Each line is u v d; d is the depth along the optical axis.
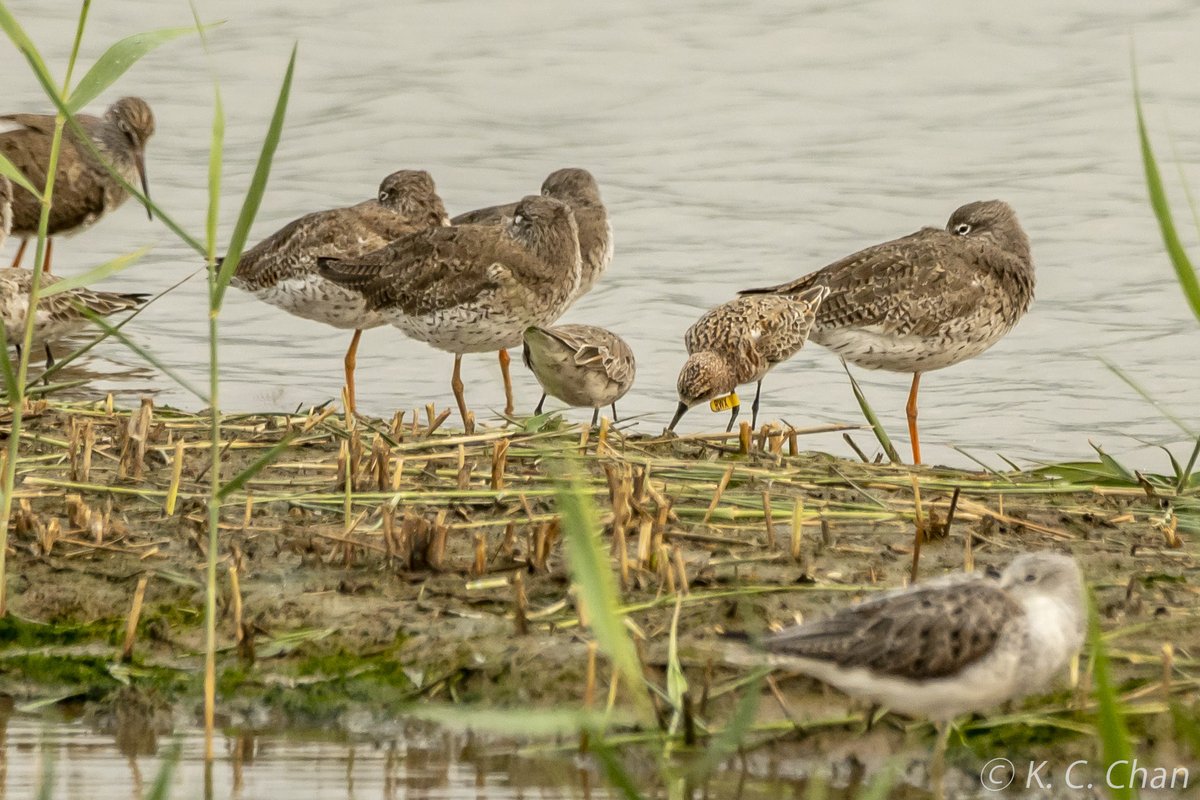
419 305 16.67
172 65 29.23
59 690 10.09
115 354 18.91
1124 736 6.44
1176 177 23.56
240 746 9.46
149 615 10.59
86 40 30.12
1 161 9.62
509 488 12.15
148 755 9.35
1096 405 17.25
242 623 10.13
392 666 9.95
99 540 11.33
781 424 16.50
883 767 8.95
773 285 20.58
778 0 32.66
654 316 19.83
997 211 16.89
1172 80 27.48
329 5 32.75
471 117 26.92
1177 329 19.20
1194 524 11.66
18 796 8.80
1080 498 12.48
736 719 7.11
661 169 24.75
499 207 20.20
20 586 10.85
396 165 24.88
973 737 9.09
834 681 8.49
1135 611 10.10
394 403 17.77
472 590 10.57
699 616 10.06
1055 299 20.16
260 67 29.12
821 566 10.89
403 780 9.02
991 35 30.22
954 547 11.27
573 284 17.19
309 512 11.88
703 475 12.68
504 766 9.21
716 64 29.28
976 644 8.29
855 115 26.88
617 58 29.58
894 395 18.12
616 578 10.62
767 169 24.66
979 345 16.55
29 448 13.17
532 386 18.62
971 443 16.47
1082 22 30.64
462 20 31.88
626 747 9.21
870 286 16.25
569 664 9.68
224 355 19.12
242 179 24.34
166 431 13.50
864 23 30.98
